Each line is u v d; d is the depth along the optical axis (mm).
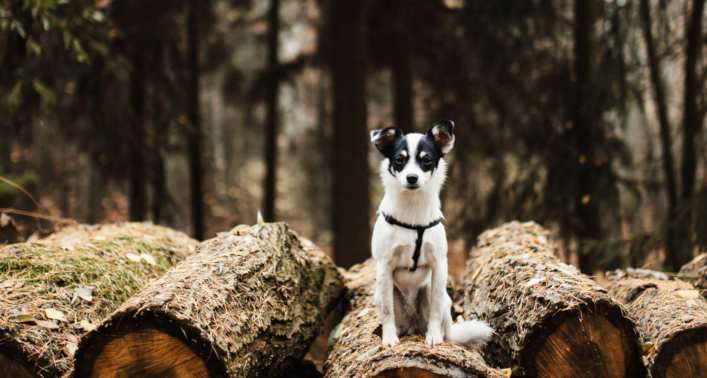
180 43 10922
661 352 3684
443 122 3660
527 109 9984
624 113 8352
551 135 9266
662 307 4039
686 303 4023
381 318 3672
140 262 4668
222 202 19531
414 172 3457
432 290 3623
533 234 5371
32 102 8633
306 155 18484
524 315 3619
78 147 10375
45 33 7379
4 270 4016
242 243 4250
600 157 8664
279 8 13391
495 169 10305
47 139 13789
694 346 3660
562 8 10047
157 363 3266
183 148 11914
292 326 4398
